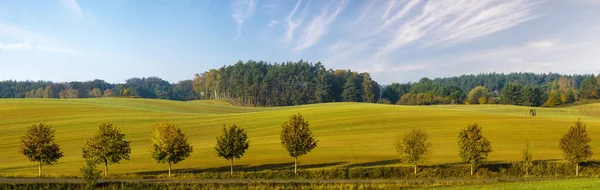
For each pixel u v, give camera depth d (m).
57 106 99.88
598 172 44.50
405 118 82.56
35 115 87.62
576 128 44.81
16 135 69.81
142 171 45.22
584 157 44.12
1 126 76.19
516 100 193.25
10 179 39.97
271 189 37.66
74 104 106.62
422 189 35.31
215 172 44.09
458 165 46.12
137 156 54.50
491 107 151.00
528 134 65.25
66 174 42.84
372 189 37.59
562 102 187.38
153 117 91.75
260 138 70.50
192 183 39.00
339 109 98.75
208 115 99.50
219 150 45.00
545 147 56.25
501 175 43.78
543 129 68.81
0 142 64.94
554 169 45.03
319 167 45.75
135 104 126.19
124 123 82.75
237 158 46.81
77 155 56.25
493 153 52.28
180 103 142.00
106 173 43.94
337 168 44.78
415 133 44.72
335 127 77.44
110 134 45.34
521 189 31.91
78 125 78.88
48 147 45.50
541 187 32.19
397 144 46.25
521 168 45.28
